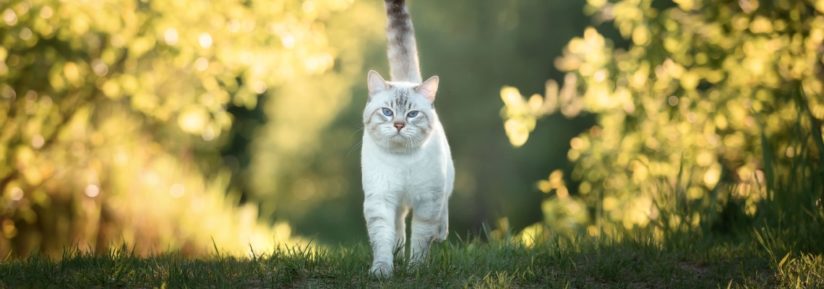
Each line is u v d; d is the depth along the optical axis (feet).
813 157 24.29
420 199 19.71
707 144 30.86
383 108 19.38
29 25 31.07
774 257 19.34
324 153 75.20
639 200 31.55
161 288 16.52
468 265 18.99
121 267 18.25
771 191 23.66
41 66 34.24
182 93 36.60
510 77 66.28
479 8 66.44
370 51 66.95
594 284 18.03
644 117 32.48
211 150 52.85
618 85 31.55
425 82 19.86
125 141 36.29
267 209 75.66
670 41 30.25
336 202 77.05
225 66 34.37
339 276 17.74
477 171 67.26
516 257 20.21
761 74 29.22
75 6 30.09
